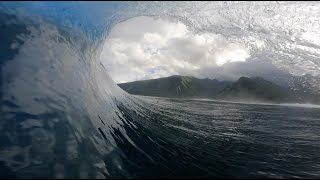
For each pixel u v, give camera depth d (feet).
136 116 32.94
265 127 36.14
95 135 19.99
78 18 22.85
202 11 24.57
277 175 17.08
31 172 15.28
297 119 46.98
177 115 41.96
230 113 52.31
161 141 24.27
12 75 21.09
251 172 17.21
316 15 26.50
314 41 30.78
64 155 16.55
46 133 18.39
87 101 23.50
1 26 21.40
